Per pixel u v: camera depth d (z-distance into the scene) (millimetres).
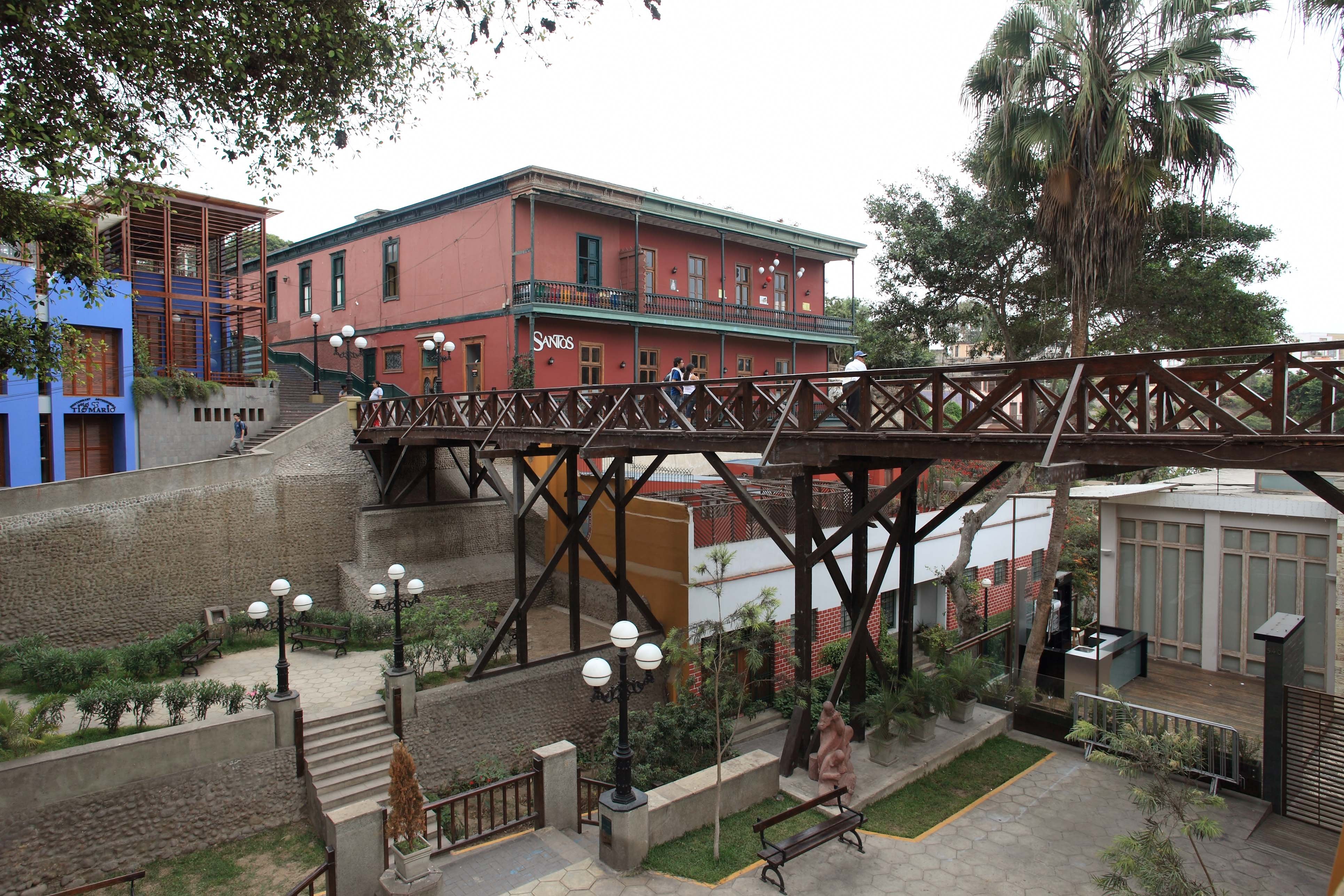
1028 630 15430
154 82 8023
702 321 22734
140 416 17391
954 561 15641
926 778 10391
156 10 7699
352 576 16203
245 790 9953
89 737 9852
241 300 20703
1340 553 11117
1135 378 7023
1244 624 13609
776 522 14297
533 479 13453
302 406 20688
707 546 13219
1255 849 8484
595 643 13828
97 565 13469
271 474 15781
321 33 8602
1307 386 20906
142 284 19672
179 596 14445
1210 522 13969
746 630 13383
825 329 27281
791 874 7875
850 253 27875
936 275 15609
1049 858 8297
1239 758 9875
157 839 9328
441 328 21812
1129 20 10617
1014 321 15992
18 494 12688
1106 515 15258
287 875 9117
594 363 21172
